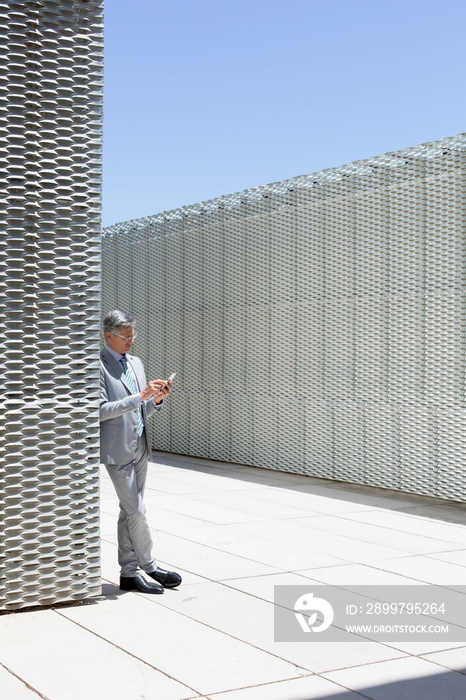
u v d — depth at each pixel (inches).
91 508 187.5
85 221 187.9
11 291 180.4
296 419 415.2
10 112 180.1
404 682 139.5
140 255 540.7
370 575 210.1
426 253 345.1
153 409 197.3
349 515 299.3
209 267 475.5
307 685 137.6
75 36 185.9
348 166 383.6
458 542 252.2
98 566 187.8
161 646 156.3
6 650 153.8
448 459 335.6
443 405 338.3
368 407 374.6
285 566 219.1
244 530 267.9
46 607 182.7
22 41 180.9
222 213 464.1
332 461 393.7
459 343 331.0
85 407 187.2
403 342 356.5
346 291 385.7
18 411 180.5
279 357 425.4
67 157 185.9
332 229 392.8
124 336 194.7
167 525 275.7
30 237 182.2
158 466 446.0
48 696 132.0
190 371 494.6
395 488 360.5
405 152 355.3
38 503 182.2
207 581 203.8
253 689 135.5
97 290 188.7
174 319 508.7
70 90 185.6
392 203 361.4
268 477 405.4
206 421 482.0
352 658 151.1
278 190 424.8
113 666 145.7
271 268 430.0
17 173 181.2
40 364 183.2
